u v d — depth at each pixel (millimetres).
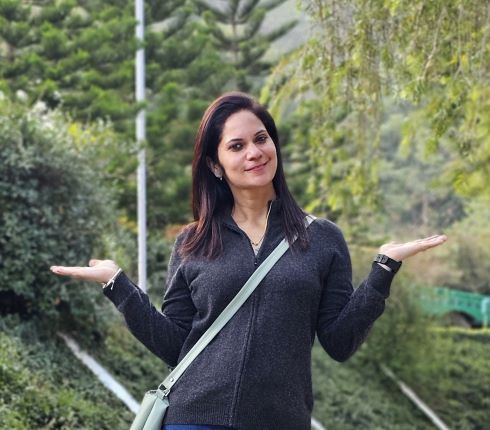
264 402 3287
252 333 3318
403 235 25922
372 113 8688
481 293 30562
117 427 8781
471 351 21609
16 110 9766
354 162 10977
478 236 31125
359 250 16750
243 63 16984
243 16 16875
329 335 3441
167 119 15516
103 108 13734
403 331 17656
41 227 9547
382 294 3393
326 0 7582
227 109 3594
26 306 9719
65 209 9734
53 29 13117
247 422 3275
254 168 3512
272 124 3637
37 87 13250
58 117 10477
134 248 14086
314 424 13805
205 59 15898
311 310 3424
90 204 9898
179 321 3572
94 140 10648
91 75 13914
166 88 15328
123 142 13094
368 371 17469
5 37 13086
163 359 3582
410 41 7227
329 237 3533
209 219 3576
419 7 6980
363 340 3455
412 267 18844
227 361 3311
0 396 7582
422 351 17750
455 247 30391
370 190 11242
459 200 34438
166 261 15555
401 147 9477
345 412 15141
